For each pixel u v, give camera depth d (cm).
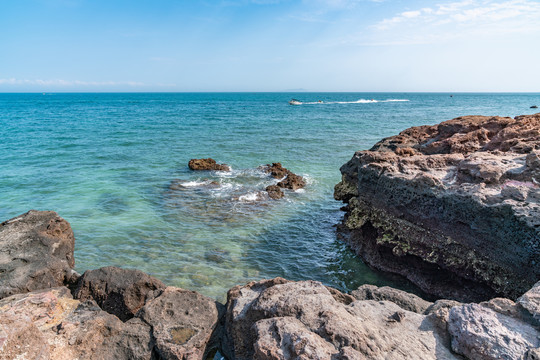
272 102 14962
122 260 1166
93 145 3278
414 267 1106
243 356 590
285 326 518
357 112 8350
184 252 1242
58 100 16538
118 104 12531
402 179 1111
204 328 645
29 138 3631
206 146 3306
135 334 618
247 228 1465
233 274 1122
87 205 1658
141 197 1789
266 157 2852
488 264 891
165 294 725
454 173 1104
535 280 784
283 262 1223
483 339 509
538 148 1112
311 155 2953
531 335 519
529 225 779
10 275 778
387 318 610
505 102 14550
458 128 1553
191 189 1939
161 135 3994
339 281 1134
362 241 1321
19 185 1961
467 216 922
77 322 622
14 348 480
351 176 1503
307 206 1747
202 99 18850
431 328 588
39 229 928
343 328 508
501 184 955
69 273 862
